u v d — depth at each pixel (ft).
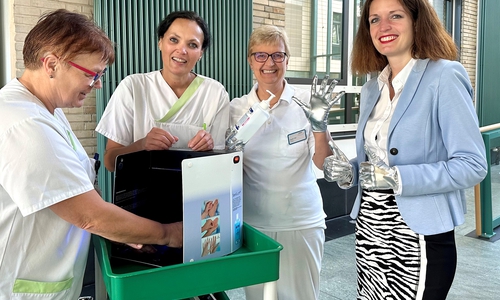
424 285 3.98
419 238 3.98
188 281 2.96
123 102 5.12
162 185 3.70
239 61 12.17
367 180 3.91
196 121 5.24
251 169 5.57
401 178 3.73
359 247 4.65
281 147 5.51
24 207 2.76
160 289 2.88
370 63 4.76
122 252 3.41
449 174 3.67
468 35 21.08
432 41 3.97
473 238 11.94
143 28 10.25
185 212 3.08
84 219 2.94
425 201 3.91
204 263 2.99
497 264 10.03
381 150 4.27
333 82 4.90
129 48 10.05
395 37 4.06
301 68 14.62
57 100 3.20
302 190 5.62
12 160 2.75
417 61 4.08
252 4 12.34
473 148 3.65
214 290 3.05
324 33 15.07
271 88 5.63
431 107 3.89
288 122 5.57
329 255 10.65
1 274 3.05
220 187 3.36
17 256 3.08
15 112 2.83
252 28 12.41
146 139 4.51
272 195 5.50
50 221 3.16
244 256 3.12
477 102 21.76
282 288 5.61
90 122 9.88
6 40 8.77
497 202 12.60
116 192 3.28
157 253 3.40
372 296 4.55
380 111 4.42
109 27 9.68
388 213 4.19
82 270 3.59
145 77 5.24
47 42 2.96
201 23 5.06
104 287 4.28
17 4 8.63
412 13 4.04
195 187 3.14
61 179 2.84
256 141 5.54
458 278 9.20
